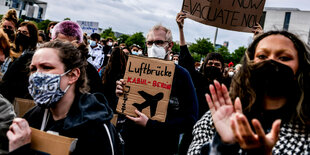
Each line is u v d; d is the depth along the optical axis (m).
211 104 1.17
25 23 3.20
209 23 3.42
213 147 1.12
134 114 2.39
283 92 1.23
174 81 2.43
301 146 1.18
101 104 1.51
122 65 3.20
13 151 1.27
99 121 1.39
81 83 1.57
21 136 1.30
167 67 2.41
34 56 1.51
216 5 3.38
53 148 1.30
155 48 2.66
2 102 1.51
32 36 3.21
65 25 2.75
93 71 2.76
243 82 1.33
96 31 12.64
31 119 1.62
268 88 1.23
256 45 1.42
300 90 1.24
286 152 1.19
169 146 2.36
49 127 1.54
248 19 3.39
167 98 2.36
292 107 1.24
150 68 2.43
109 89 3.04
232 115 1.13
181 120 2.35
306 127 1.21
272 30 1.40
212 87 1.17
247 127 0.97
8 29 3.82
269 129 1.25
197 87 3.26
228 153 1.09
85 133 1.37
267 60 1.25
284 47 1.29
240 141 1.00
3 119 1.47
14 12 4.04
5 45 1.91
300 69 1.29
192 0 3.41
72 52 1.55
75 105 1.50
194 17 3.42
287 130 1.24
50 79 1.46
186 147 2.65
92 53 7.56
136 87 2.43
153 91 2.39
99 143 1.38
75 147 1.36
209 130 1.43
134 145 2.38
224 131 1.12
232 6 3.38
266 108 1.27
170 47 2.77
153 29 2.68
